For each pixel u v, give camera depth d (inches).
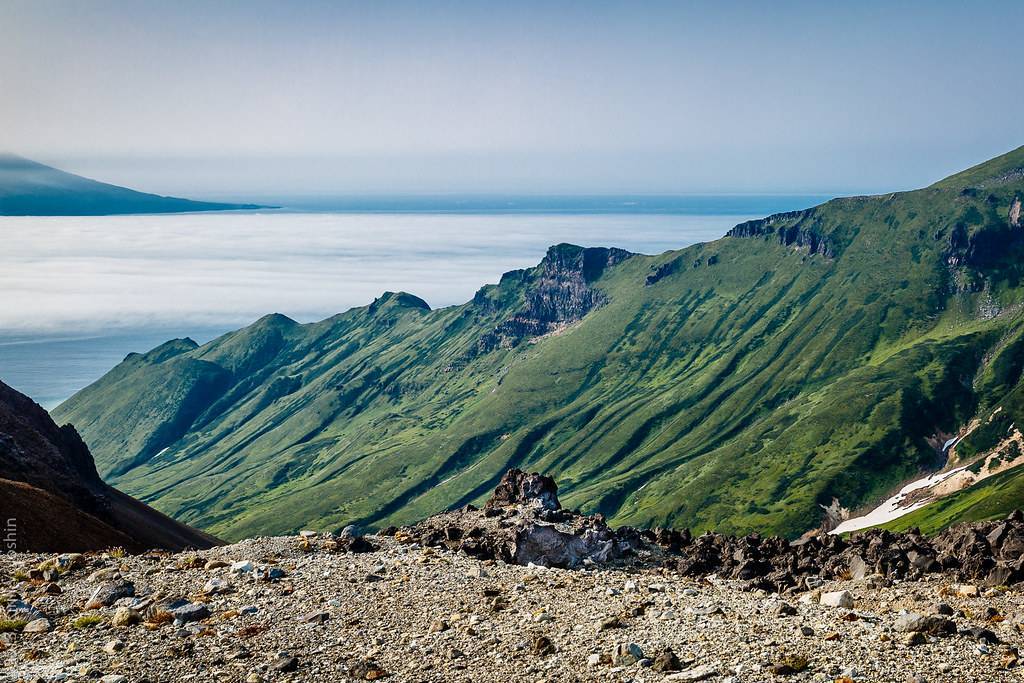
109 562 1925.4
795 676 1141.7
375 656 1323.8
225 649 1352.1
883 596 1758.1
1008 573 1782.7
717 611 1497.3
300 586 1702.8
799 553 2218.3
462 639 1390.3
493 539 2206.0
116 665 1279.5
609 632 1396.4
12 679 1231.5
